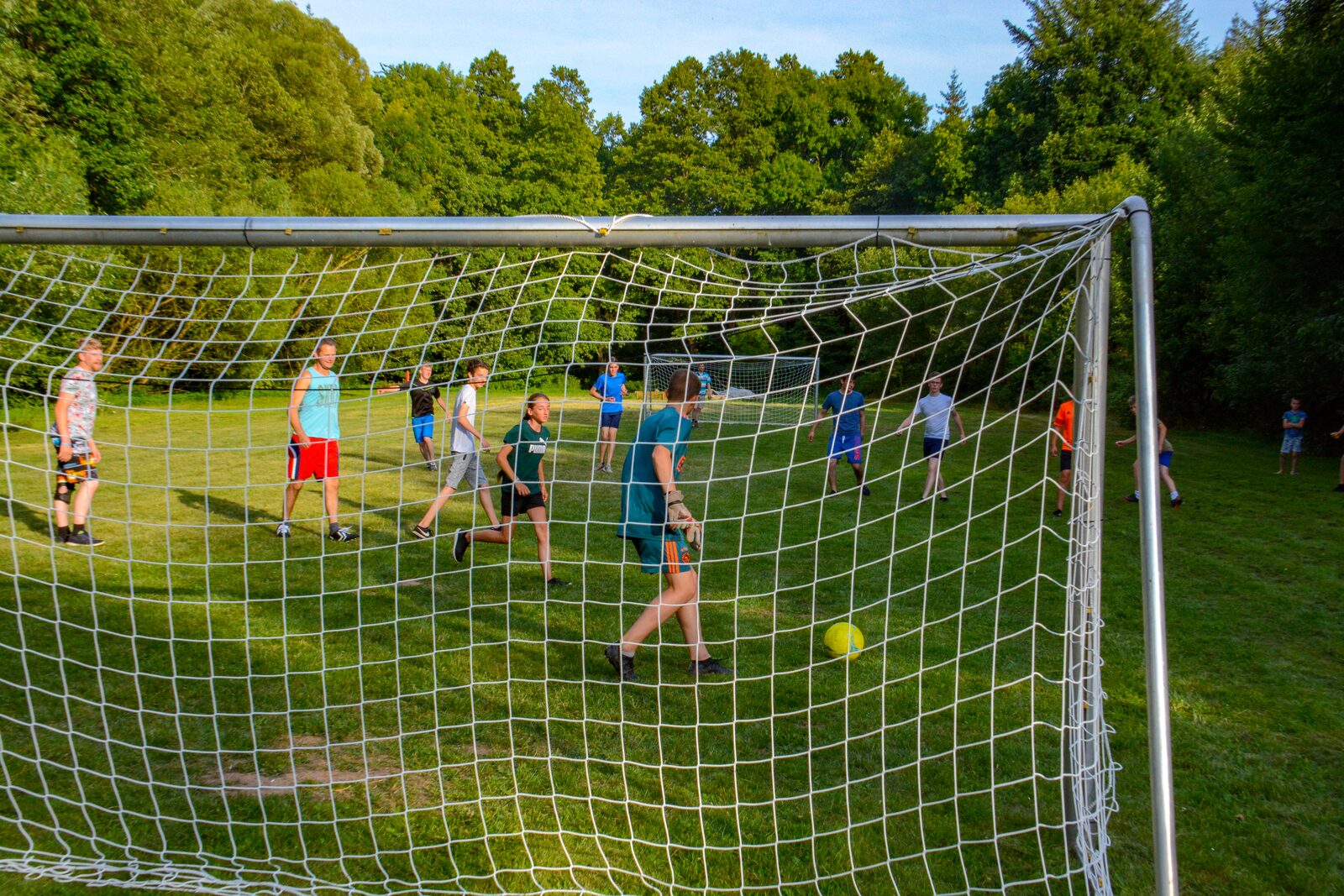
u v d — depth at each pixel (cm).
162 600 552
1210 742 386
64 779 339
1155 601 228
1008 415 312
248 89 2977
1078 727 296
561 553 719
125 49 2367
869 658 478
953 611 564
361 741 374
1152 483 231
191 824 310
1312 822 322
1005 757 366
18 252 695
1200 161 2044
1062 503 926
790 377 1958
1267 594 627
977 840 308
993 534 816
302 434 700
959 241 293
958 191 3669
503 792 334
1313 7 1573
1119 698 434
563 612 554
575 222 312
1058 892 278
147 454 1241
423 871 286
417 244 320
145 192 2114
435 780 343
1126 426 1864
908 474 1209
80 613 531
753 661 470
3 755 353
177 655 464
